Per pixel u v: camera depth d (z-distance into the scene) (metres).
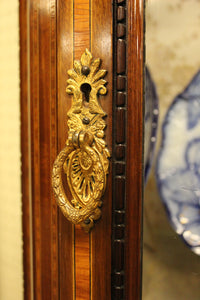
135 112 0.49
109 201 0.51
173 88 0.48
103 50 0.50
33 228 0.57
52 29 0.53
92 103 0.51
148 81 0.49
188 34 0.46
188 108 0.47
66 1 0.52
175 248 0.49
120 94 0.50
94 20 0.50
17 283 0.60
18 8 0.57
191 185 0.47
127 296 0.52
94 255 0.53
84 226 0.52
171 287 0.49
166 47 0.47
